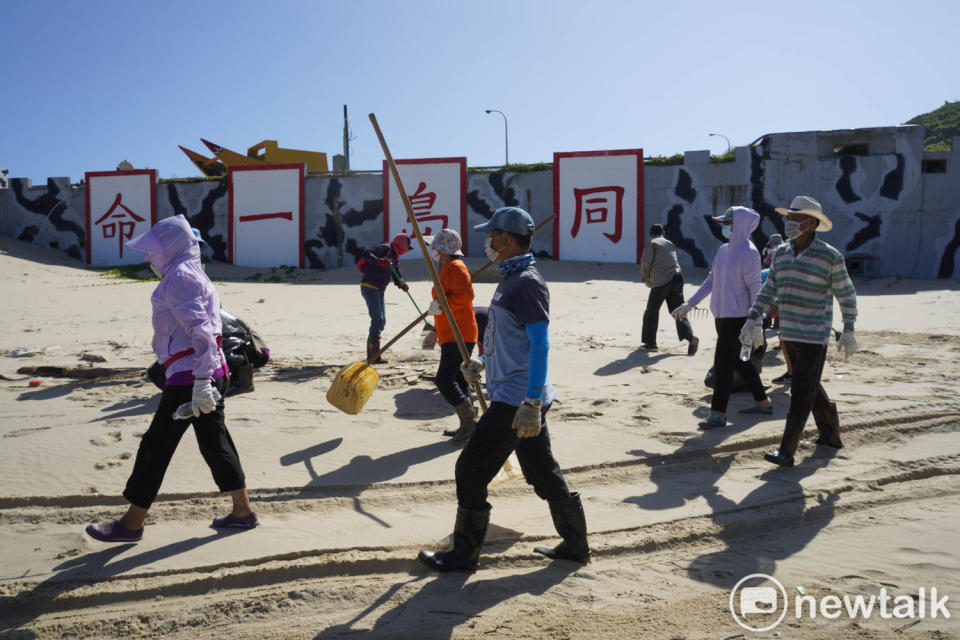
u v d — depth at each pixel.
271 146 33.41
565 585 3.38
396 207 26.52
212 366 3.68
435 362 8.99
